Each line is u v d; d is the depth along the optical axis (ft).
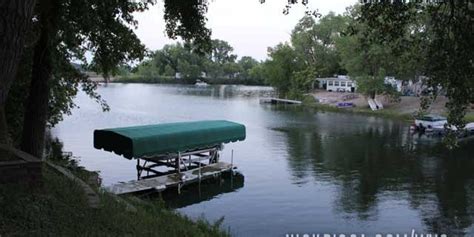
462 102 28.68
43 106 41.91
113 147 69.36
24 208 19.60
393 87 199.11
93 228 20.27
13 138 55.62
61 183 24.39
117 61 49.83
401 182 74.90
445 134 32.73
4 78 18.25
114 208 24.45
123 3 44.32
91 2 39.34
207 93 329.11
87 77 58.03
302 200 63.62
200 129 77.25
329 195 66.39
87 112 176.35
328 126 150.82
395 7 29.81
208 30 45.57
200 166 78.02
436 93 30.94
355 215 56.95
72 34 40.88
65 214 20.62
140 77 493.36
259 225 53.06
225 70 512.63
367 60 195.62
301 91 271.28
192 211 58.44
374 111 193.26
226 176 77.82
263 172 81.61
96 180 42.65
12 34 17.89
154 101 244.42
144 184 65.36
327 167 86.48
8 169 20.85
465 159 95.14
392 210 59.11
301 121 165.07
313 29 301.84
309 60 306.76
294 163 89.97
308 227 52.47
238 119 168.14
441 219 55.47
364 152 103.14
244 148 107.14
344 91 272.51
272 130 139.74
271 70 289.74
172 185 67.51
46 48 40.93
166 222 27.35
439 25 28.96
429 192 68.39
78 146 99.71
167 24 46.03
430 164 89.97
